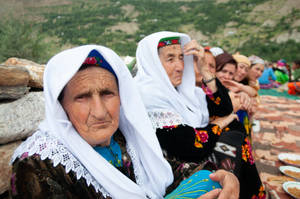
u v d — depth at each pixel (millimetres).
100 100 978
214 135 1693
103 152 1122
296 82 8750
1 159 1435
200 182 1120
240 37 109312
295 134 4215
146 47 1757
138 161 1191
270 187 2514
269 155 3342
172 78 1757
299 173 2754
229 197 1017
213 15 141750
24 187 860
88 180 918
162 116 1588
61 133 934
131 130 1213
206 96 2010
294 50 68688
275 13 128500
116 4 161000
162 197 1229
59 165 886
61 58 913
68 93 974
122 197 977
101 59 1016
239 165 1580
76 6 143875
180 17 148500
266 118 5309
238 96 2264
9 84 1619
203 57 1923
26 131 1617
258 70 3807
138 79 1759
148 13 148625
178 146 1524
